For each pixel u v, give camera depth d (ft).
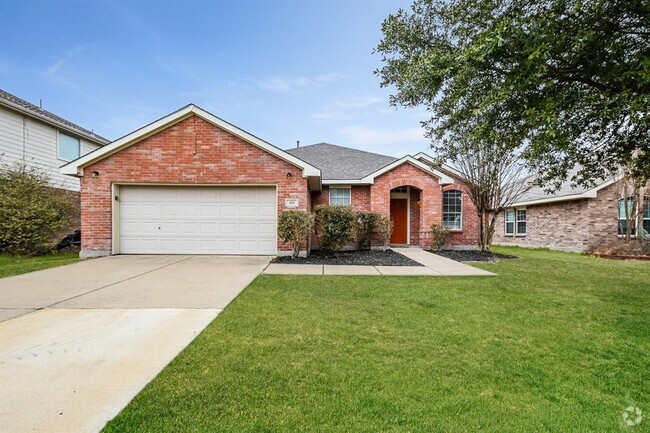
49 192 42.06
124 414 7.89
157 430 7.36
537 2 15.08
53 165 48.62
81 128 54.90
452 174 47.57
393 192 49.75
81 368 10.16
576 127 18.44
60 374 9.78
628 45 15.06
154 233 35.12
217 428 7.45
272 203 35.24
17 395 8.65
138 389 9.00
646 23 14.49
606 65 15.35
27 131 44.60
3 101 40.01
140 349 11.57
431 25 20.76
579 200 49.39
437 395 9.04
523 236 61.52
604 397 9.22
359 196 46.21
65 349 11.53
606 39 14.78
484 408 8.49
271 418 7.85
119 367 10.25
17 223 35.91
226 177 34.47
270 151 34.30
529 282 23.91
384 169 43.98
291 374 9.97
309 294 19.38
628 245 44.24
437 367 10.66
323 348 11.89
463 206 47.03
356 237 42.70
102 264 29.14
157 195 35.12
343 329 13.83
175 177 34.40
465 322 15.01
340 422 7.77
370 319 15.15
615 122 17.49
